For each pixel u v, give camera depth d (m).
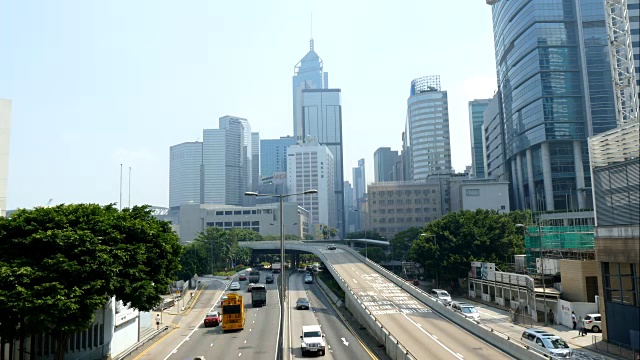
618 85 62.12
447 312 53.06
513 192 191.25
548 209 161.25
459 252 87.12
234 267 158.12
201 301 86.25
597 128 157.75
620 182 40.34
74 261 31.75
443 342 40.12
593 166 44.28
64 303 30.05
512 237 86.94
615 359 36.16
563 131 160.50
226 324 56.25
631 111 61.19
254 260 178.62
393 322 50.44
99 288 33.31
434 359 33.97
